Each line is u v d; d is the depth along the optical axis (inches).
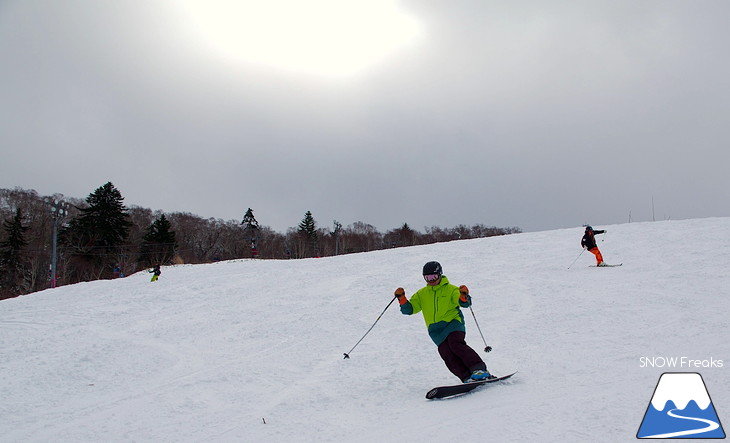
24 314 565.9
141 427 203.0
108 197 2645.2
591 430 149.1
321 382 253.8
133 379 289.7
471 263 715.4
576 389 195.0
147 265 2647.6
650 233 852.0
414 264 754.8
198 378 280.8
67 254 2482.8
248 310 505.4
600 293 447.5
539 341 299.3
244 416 208.1
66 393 267.6
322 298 543.5
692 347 252.2
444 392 201.0
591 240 616.7
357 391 231.1
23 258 2422.5
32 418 227.1
